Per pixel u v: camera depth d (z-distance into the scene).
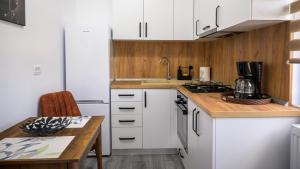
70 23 3.41
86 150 1.42
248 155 1.71
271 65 2.07
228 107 1.81
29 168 1.22
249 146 1.70
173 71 3.95
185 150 2.70
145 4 3.49
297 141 1.58
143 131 3.32
